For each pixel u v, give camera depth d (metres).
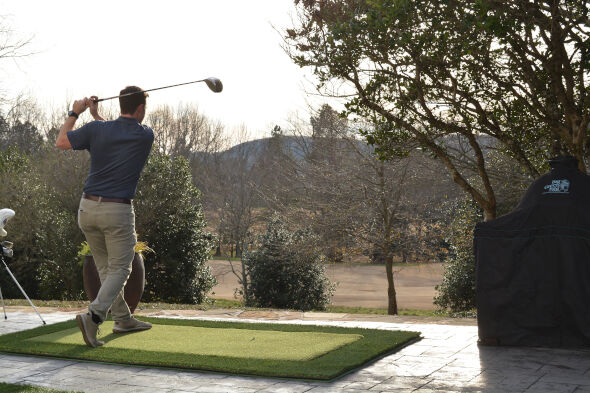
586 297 4.42
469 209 14.84
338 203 16.25
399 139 7.74
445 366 4.08
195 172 33.34
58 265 16.36
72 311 7.24
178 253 17.62
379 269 30.25
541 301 4.57
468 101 7.33
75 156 17.69
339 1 6.74
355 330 5.46
